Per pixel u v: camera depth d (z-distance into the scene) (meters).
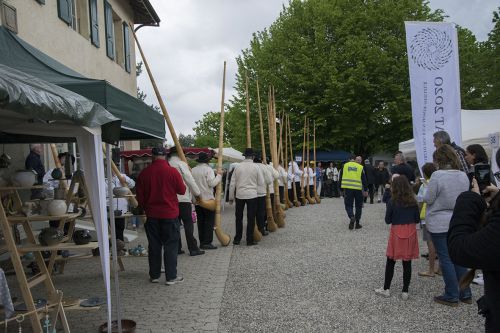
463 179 5.02
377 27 27.00
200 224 8.96
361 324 4.61
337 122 27.52
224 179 18.27
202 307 5.20
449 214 5.01
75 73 6.04
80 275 6.96
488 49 23.59
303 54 26.98
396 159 10.41
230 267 7.28
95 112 3.70
